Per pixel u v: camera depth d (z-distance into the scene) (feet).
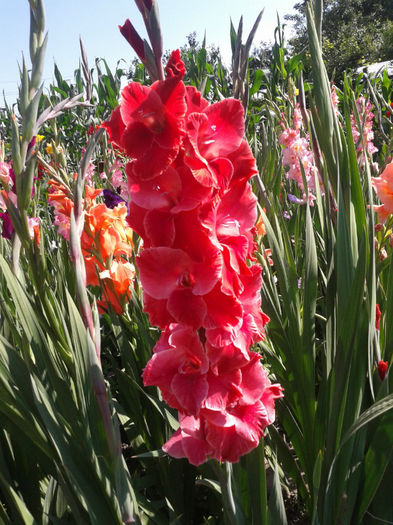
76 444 2.80
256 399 2.19
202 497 3.74
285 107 8.71
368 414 2.33
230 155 2.01
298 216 5.51
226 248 1.99
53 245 5.80
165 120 1.81
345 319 2.85
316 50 2.97
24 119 2.49
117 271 4.27
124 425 3.88
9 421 3.09
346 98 7.62
